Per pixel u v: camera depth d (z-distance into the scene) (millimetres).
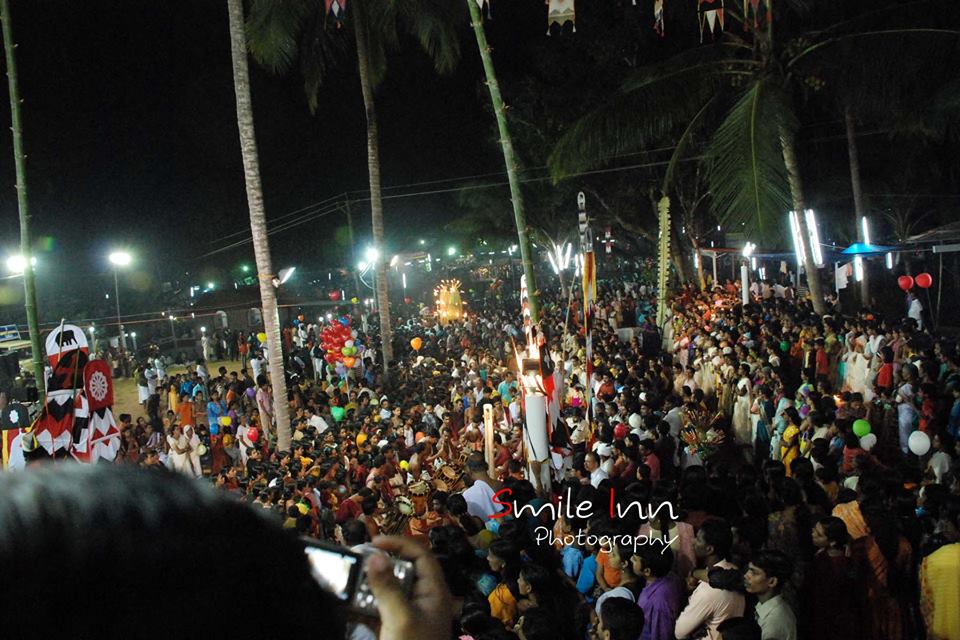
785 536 6566
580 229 9820
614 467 9266
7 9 10070
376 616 1167
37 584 683
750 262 33250
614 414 12664
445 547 6359
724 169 14953
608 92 29672
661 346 21203
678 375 16234
